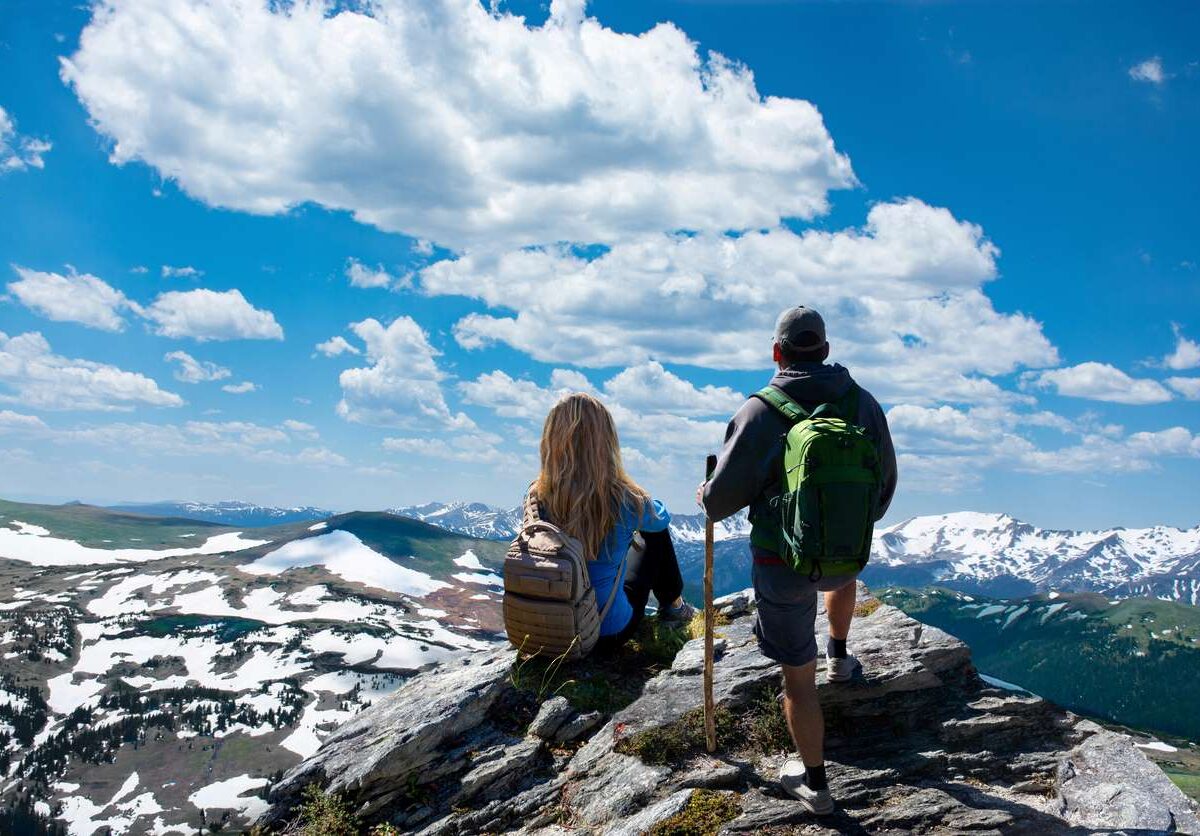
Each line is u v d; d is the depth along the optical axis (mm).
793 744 3471
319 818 3604
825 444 2795
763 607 3068
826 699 3607
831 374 3062
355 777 3639
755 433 2996
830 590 3037
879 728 3588
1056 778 3279
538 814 3416
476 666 4301
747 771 3357
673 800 3197
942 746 3467
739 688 3703
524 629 4074
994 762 3389
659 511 4305
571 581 3926
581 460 4059
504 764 3641
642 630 4613
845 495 2758
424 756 3707
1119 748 3326
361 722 4035
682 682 3879
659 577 4449
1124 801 3047
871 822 3057
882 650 3836
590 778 3475
